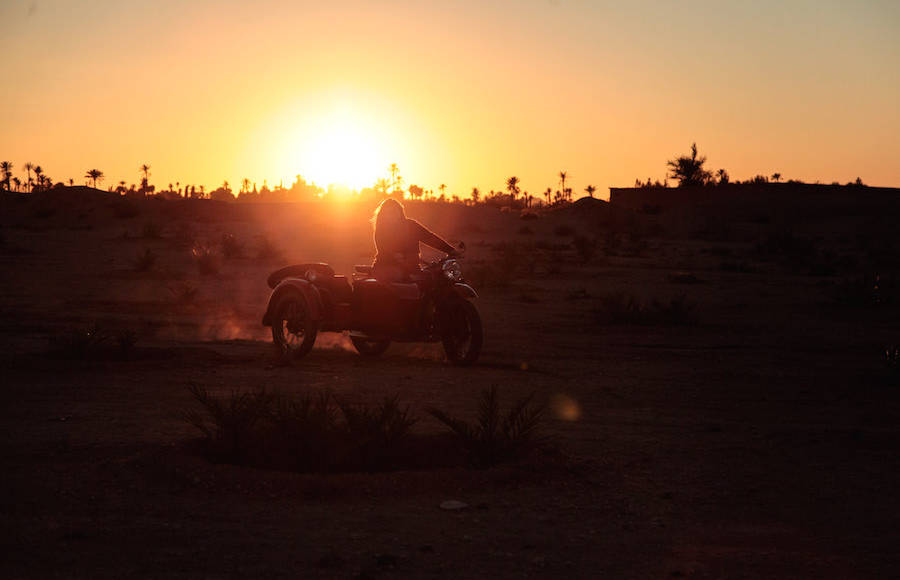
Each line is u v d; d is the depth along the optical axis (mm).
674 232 86500
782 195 108625
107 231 73938
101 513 4879
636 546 4539
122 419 7281
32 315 16328
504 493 5402
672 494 5492
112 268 31562
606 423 7680
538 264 40500
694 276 31141
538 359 11883
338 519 4852
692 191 116188
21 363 10094
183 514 4879
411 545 4469
